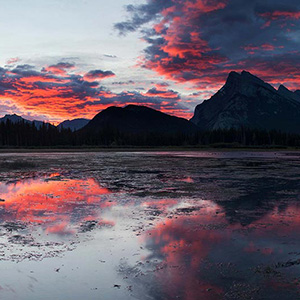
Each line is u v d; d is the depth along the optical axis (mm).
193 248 8172
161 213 12508
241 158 61219
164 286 5926
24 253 7781
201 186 20734
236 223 10875
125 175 27875
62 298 5418
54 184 21672
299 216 11953
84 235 9398
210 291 5707
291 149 127875
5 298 5383
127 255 7664
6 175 27688
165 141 165000
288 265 6973
